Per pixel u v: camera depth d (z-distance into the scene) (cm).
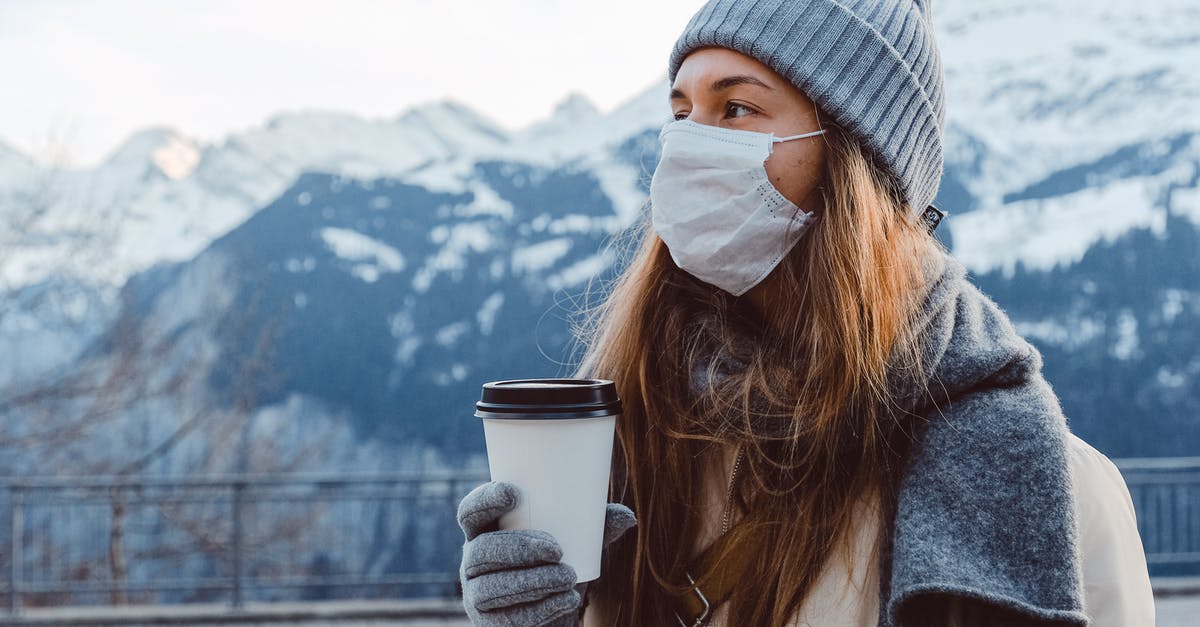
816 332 125
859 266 125
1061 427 115
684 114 147
